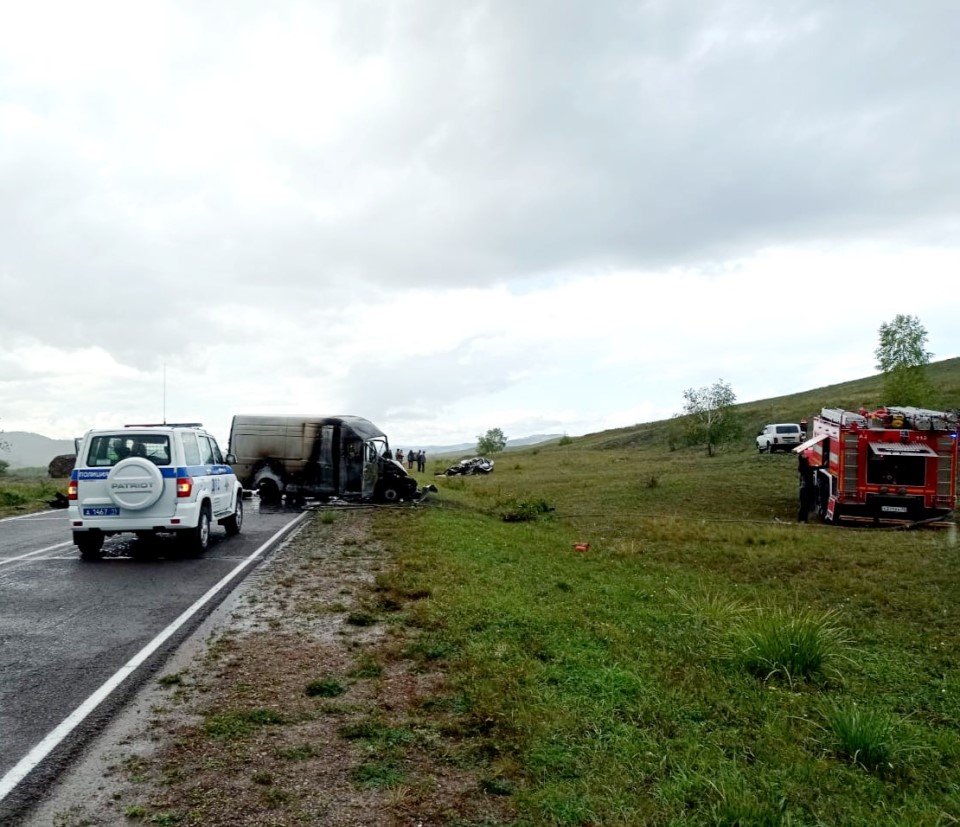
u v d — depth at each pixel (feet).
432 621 25.26
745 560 48.60
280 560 39.40
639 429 286.25
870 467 69.67
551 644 23.17
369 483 76.43
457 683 18.92
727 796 13.34
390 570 35.81
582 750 15.24
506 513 73.82
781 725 18.04
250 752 14.87
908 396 114.73
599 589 35.12
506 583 33.53
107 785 13.46
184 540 41.50
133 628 25.04
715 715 18.33
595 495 100.53
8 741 15.46
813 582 42.01
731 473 122.42
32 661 21.22
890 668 25.64
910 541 57.26
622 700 18.49
